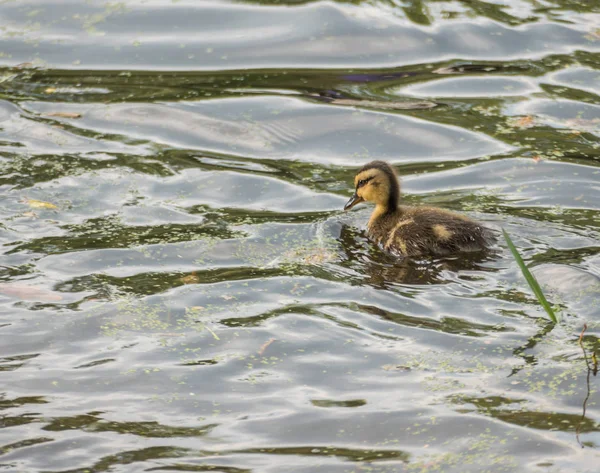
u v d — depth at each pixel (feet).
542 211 43.73
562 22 66.23
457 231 40.70
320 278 38.34
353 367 32.01
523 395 30.07
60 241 41.45
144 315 35.50
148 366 32.27
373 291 37.17
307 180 48.14
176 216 43.98
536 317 34.65
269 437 28.48
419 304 36.01
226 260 39.88
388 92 57.98
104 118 54.80
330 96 57.52
